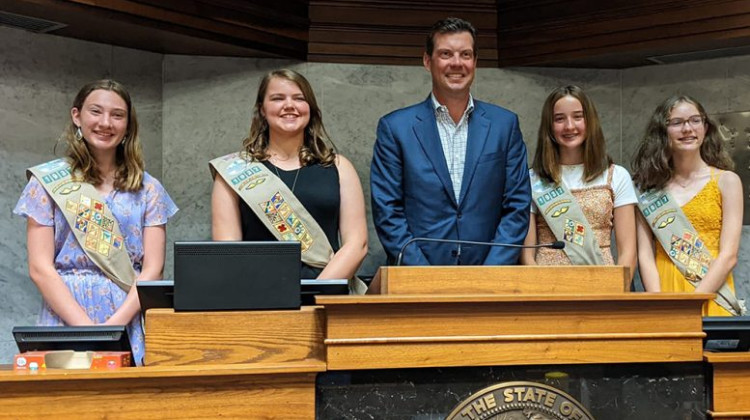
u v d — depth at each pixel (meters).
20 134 4.17
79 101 3.04
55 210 2.97
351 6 4.76
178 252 2.04
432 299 1.98
